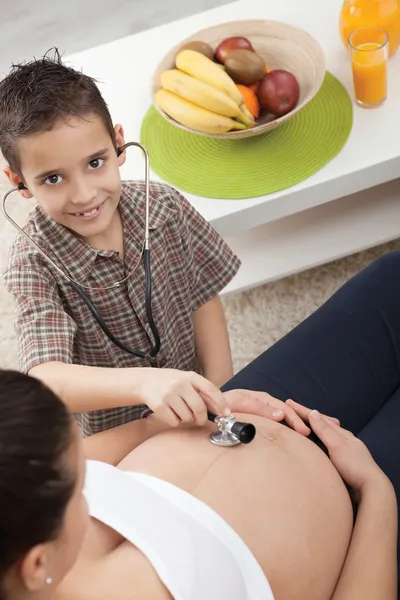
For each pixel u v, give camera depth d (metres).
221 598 0.78
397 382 1.28
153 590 0.76
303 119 1.78
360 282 1.31
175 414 1.06
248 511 0.91
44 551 0.58
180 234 1.36
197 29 2.00
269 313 2.03
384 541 0.97
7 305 2.17
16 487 0.53
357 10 1.79
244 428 0.97
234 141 1.77
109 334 1.31
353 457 1.07
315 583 0.91
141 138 1.81
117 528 0.80
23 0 3.01
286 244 1.95
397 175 1.69
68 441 0.57
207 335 1.53
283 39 1.81
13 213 2.35
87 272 1.27
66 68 1.13
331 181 1.66
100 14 2.92
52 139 1.08
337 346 1.26
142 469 0.97
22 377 0.56
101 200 1.16
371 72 1.68
